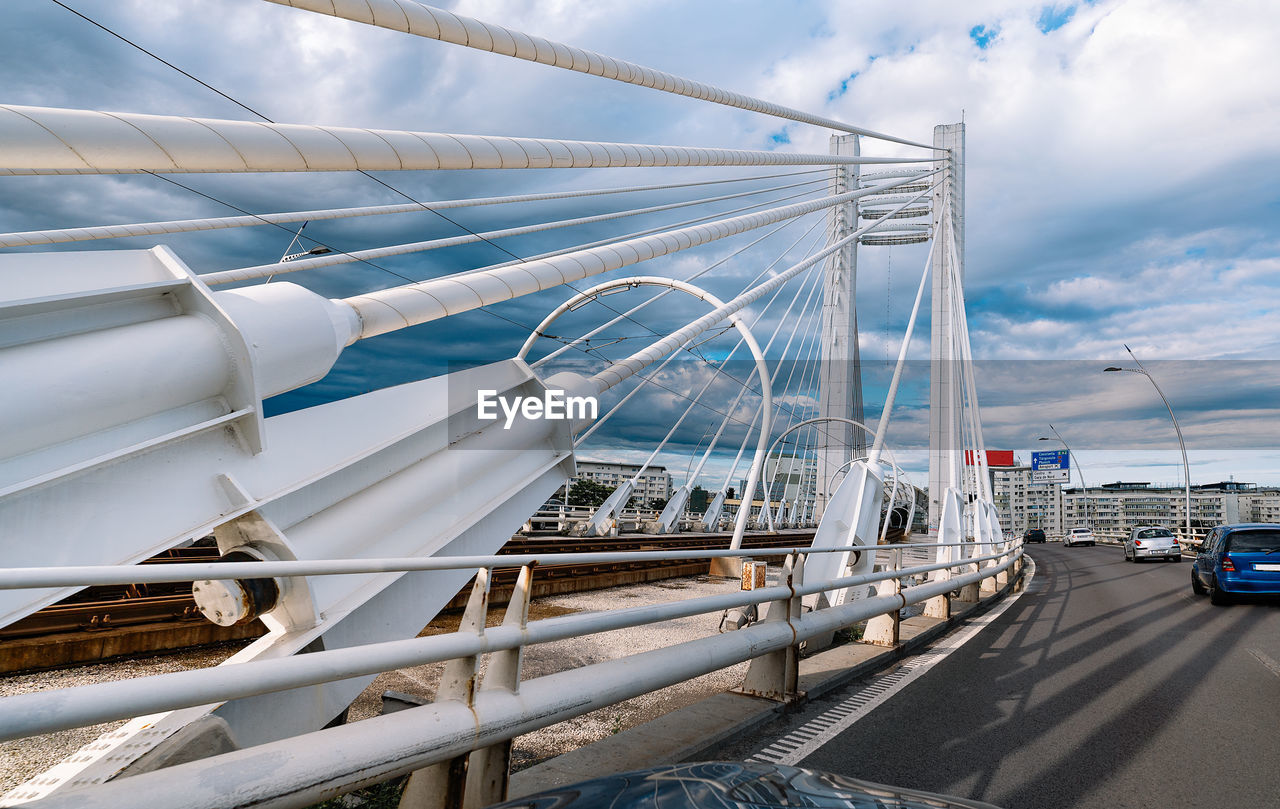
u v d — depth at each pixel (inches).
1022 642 325.4
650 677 138.3
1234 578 472.7
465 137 298.2
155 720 102.3
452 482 204.5
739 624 324.5
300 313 169.3
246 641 325.4
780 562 990.4
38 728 59.2
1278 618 420.5
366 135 250.7
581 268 323.9
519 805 58.4
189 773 70.4
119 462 133.0
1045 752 166.1
